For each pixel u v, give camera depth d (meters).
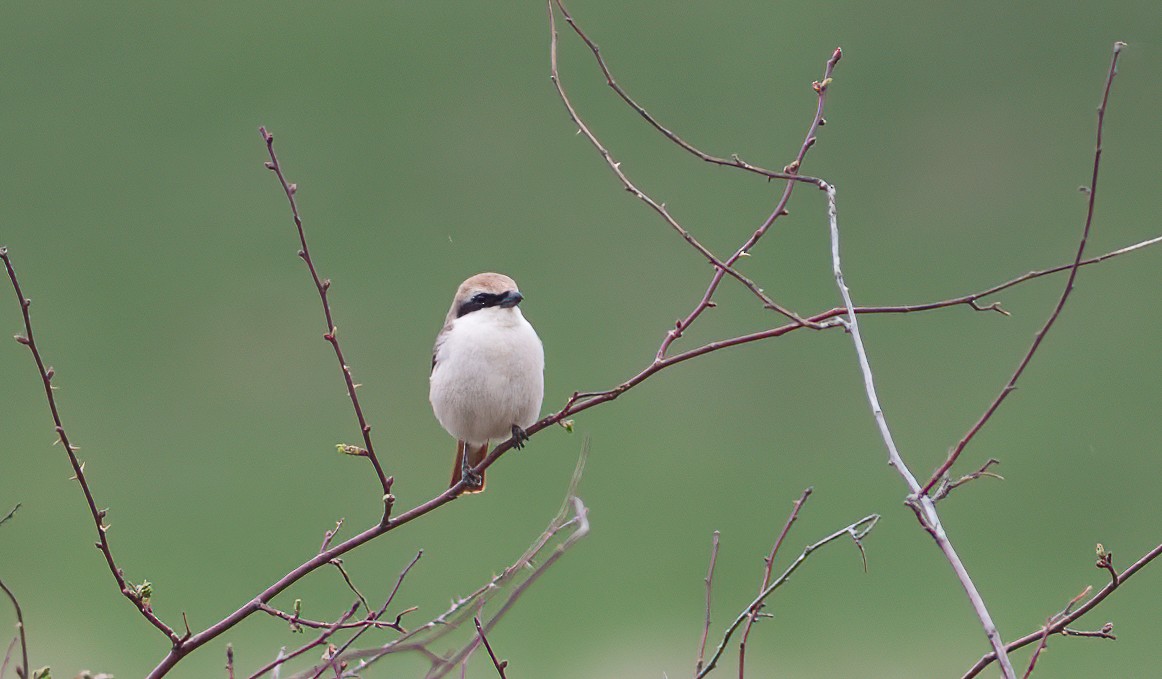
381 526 5.80
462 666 5.46
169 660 5.42
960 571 4.48
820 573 13.44
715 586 13.19
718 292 17.75
